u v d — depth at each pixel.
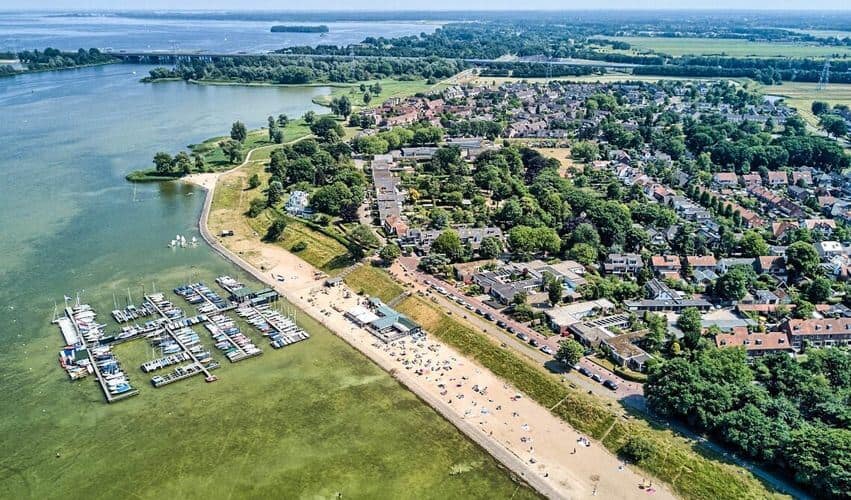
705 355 194.38
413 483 162.25
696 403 174.38
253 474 163.75
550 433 181.00
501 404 193.88
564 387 196.75
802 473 152.62
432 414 188.88
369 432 180.50
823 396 175.75
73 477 161.75
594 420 183.50
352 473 165.00
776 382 186.00
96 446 172.62
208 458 169.00
